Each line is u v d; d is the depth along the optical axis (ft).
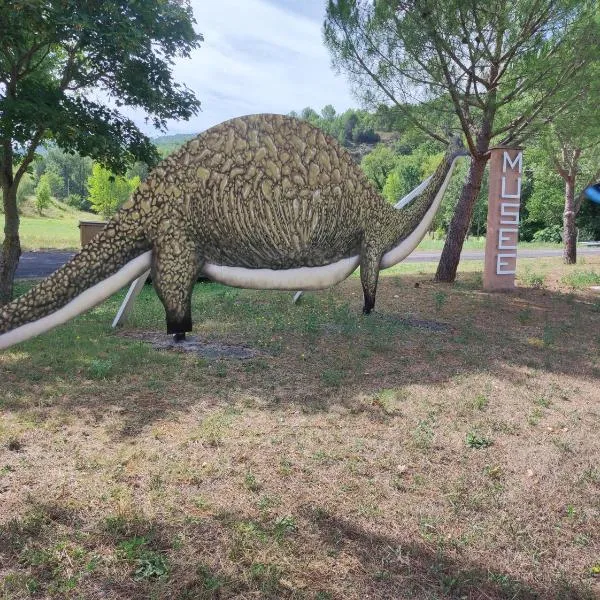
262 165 18.34
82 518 10.59
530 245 118.52
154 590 8.76
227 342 23.58
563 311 34.88
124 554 9.52
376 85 38.68
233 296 35.60
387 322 28.53
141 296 36.45
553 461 13.87
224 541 10.05
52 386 17.54
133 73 31.94
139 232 17.38
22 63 30.68
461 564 9.88
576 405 18.08
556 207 114.42
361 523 10.87
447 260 44.91
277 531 10.35
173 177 17.54
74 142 30.71
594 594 9.34
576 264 64.18
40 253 74.28
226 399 17.01
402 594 9.02
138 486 11.82
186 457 13.14
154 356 20.90
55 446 13.48
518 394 18.76
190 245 17.95
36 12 26.18
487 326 29.58
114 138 31.83
